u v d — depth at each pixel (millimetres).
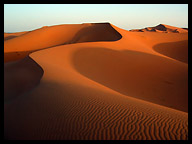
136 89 14547
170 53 39688
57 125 5316
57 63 17312
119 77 16656
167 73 18938
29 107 6918
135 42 39594
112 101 6988
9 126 6012
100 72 17125
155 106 7492
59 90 8398
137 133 4641
